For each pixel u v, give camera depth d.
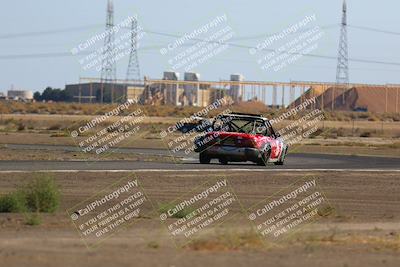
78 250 32.38
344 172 74.88
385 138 194.50
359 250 34.97
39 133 165.50
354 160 98.88
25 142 131.38
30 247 32.75
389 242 37.38
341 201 54.62
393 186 64.44
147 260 29.98
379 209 51.19
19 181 60.47
